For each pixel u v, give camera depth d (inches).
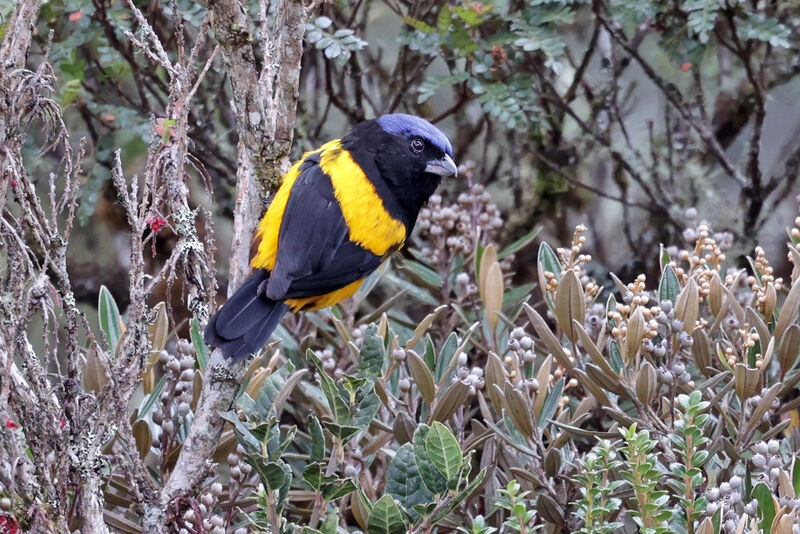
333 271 349.7
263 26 300.5
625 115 569.0
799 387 387.5
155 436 362.9
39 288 250.4
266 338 312.2
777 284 383.6
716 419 353.1
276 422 267.0
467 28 484.7
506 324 425.7
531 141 574.6
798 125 608.4
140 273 271.9
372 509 260.5
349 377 267.7
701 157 590.2
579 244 373.7
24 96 258.1
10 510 254.8
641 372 319.6
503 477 366.6
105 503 333.7
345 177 366.9
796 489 297.1
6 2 384.5
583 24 601.9
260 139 310.0
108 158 502.6
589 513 274.8
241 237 315.6
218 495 319.3
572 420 349.1
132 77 565.6
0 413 246.5
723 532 289.7
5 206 263.6
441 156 389.7
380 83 585.6
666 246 561.9
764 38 469.4
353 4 524.4
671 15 499.5
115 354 325.7
